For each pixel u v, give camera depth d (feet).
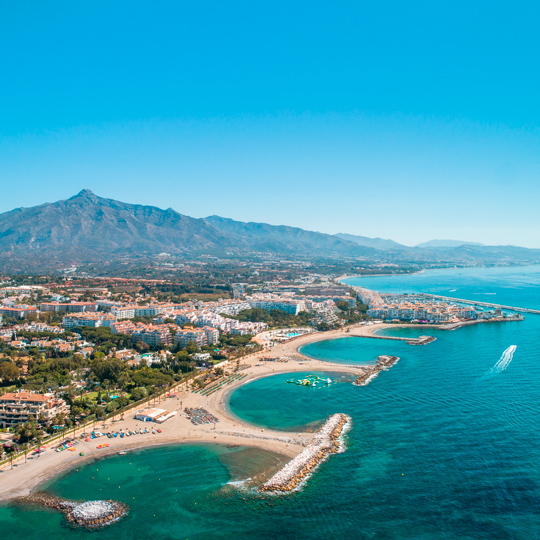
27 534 568.00
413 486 650.02
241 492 651.66
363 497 629.51
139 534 567.59
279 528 573.74
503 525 562.25
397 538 548.31
